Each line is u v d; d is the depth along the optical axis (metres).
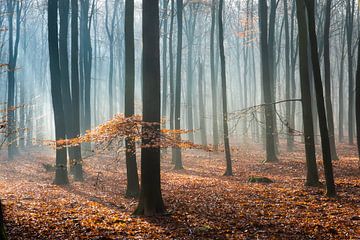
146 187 11.57
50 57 19.33
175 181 19.36
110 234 9.41
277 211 11.66
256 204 12.82
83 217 11.20
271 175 20.92
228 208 12.30
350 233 9.06
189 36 41.31
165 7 32.41
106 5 42.59
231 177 20.81
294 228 9.68
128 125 10.77
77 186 18.41
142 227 10.06
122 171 24.16
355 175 18.73
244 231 9.55
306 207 12.09
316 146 34.66
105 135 10.70
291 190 15.21
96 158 29.66
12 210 11.97
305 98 16.08
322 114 13.30
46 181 20.81
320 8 39.69
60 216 11.27
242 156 31.28
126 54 14.91
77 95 22.97
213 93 31.03
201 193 15.41
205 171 24.19
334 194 13.52
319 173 20.05
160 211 11.59
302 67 16.09
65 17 22.69
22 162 29.92
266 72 25.64
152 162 11.52
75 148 20.61
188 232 9.54
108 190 17.20
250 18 37.50
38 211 12.02
